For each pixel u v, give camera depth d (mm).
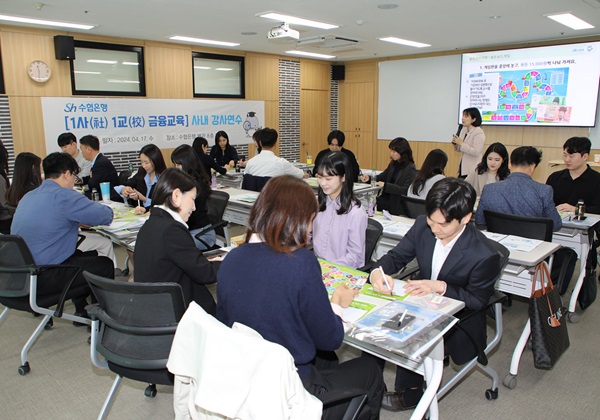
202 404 1089
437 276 1957
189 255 1938
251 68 8664
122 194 3576
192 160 3217
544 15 5414
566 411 2193
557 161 7039
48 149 6281
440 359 1637
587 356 2707
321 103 10180
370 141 10008
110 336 1798
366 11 5215
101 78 6750
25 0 4621
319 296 1275
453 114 8516
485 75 7863
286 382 1033
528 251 2354
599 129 6918
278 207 1286
